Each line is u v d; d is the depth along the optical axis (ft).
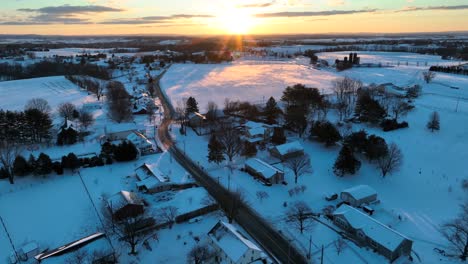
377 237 168.45
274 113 370.53
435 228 191.72
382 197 227.61
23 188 231.30
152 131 354.54
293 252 169.37
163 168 263.08
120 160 272.72
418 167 263.08
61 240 176.45
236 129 337.31
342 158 248.11
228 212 202.49
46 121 319.68
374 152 256.93
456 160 269.03
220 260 158.10
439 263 162.81
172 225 188.03
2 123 302.04
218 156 267.39
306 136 329.52
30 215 199.11
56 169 249.75
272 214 202.69
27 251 161.17
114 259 154.61
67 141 309.42
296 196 224.53
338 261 163.22
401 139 310.65
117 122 375.86
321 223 193.36
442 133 320.70
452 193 227.20
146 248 168.86
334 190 233.76
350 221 182.60
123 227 182.29
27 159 269.23
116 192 224.74
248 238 179.52
